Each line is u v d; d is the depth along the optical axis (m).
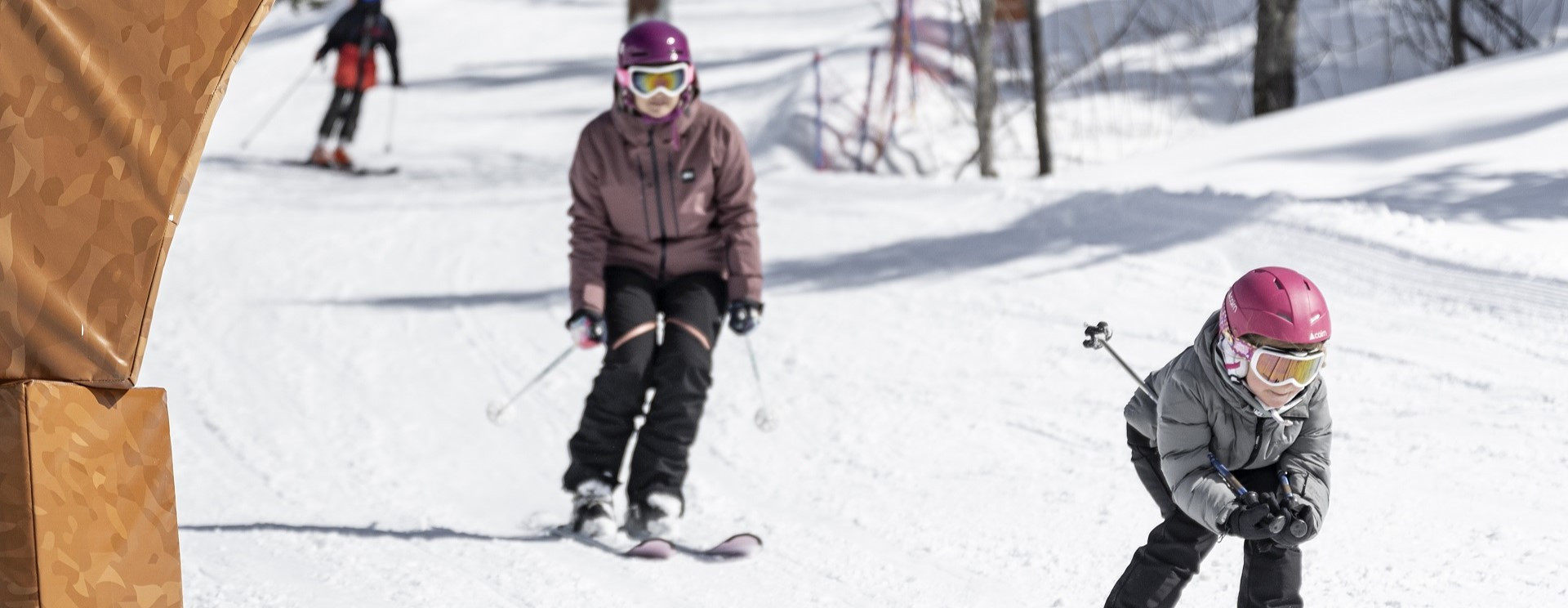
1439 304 6.16
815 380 6.20
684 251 4.32
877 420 5.57
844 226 9.16
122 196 2.20
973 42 14.23
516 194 11.74
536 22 22.80
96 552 2.22
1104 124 14.38
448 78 19.44
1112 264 7.43
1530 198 7.42
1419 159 8.67
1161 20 16.59
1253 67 15.04
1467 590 3.45
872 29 18.05
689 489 4.89
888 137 13.98
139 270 2.22
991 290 7.31
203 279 9.08
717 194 4.28
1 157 2.11
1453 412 4.94
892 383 6.05
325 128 14.09
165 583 2.33
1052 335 6.50
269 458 5.48
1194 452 2.75
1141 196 8.38
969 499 4.56
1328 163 8.98
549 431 5.76
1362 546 3.82
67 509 2.18
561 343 7.20
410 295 8.46
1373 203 7.68
